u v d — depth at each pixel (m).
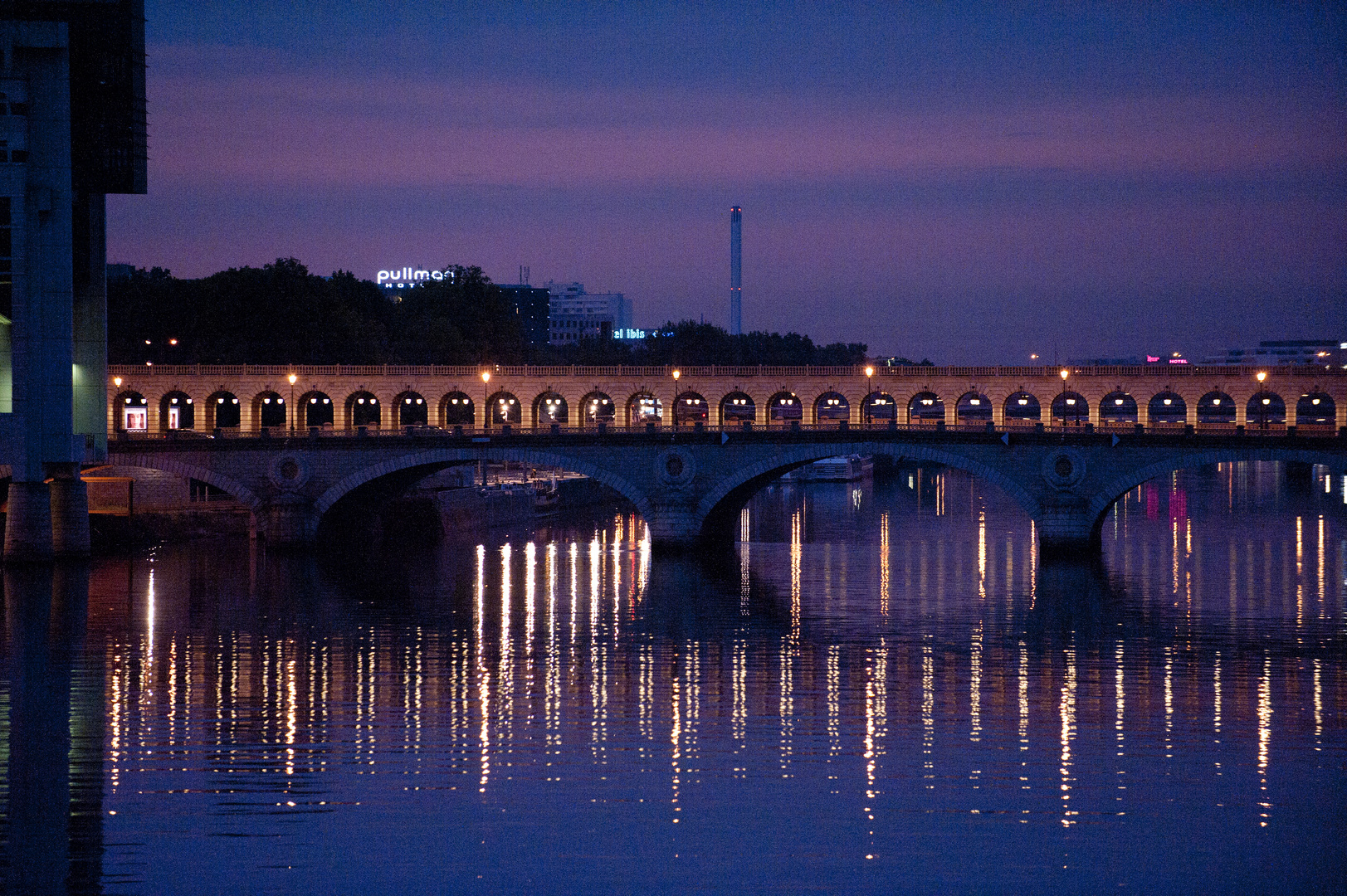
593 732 93.19
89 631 125.06
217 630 126.94
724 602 144.50
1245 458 163.62
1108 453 168.50
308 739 91.31
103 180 160.50
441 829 75.06
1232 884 68.44
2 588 145.00
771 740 91.12
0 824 75.69
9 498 155.50
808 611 139.12
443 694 103.38
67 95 151.00
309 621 131.62
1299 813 77.38
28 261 150.75
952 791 80.75
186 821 76.00
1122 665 112.81
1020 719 96.19
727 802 79.06
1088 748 89.06
